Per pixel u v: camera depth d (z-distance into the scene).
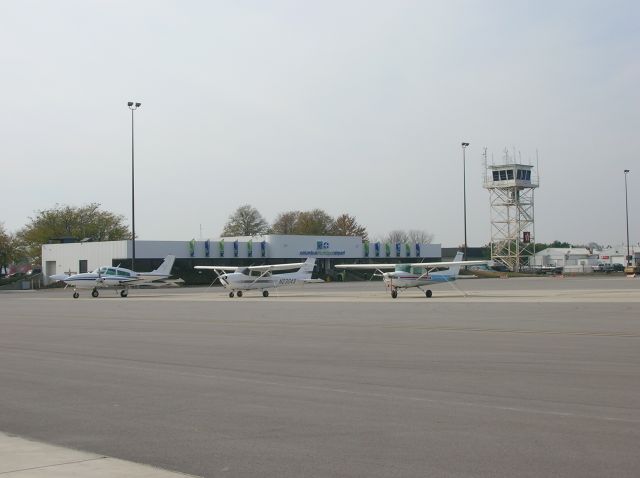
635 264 117.44
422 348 16.73
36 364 14.77
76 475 6.89
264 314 30.22
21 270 105.50
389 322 24.78
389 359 14.88
